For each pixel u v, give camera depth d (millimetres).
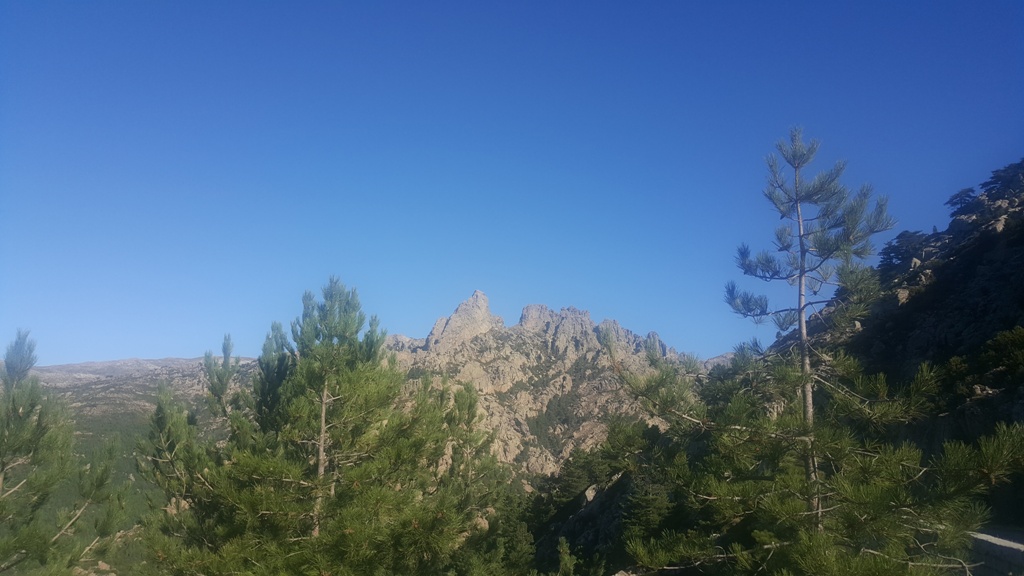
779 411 11180
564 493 46469
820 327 19078
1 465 13680
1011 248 32812
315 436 14195
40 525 14281
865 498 8047
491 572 18656
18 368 14938
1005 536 13750
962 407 19594
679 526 19391
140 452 16469
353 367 16219
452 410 20656
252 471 12578
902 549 8586
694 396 11031
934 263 41094
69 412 16094
